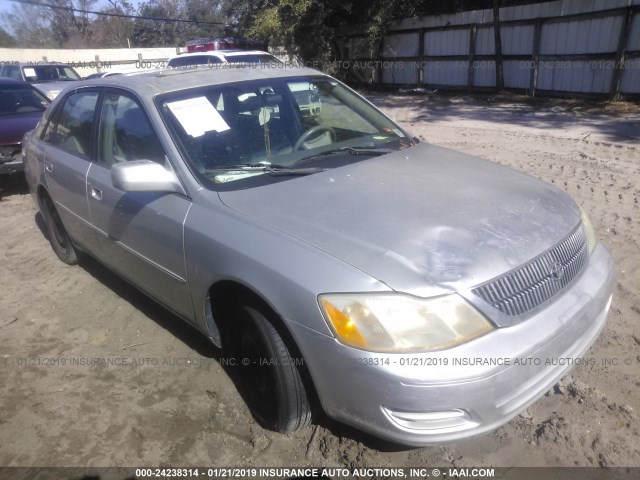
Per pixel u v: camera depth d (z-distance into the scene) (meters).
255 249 2.46
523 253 2.36
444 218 2.52
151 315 3.94
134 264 3.40
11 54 24.56
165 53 27.42
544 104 12.84
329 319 2.17
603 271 2.73
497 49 14.64
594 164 7.01
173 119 3.09
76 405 3.02
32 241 5.57
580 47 12.89
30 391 3.16
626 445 2.51
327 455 2.59
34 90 8.59
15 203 7.00
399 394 2.08
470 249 2.30
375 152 3.37
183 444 2.71
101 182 3.53
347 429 2.72
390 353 2.08
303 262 2.30
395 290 2.12
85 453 2.68
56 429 2.85
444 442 2.15
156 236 3.03
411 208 2.61
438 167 3.20
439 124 10.99
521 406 2.27
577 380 2.95
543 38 13.68
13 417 2.95
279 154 3.20
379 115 3.95
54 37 49.38
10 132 7.12
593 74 12.70
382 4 17.41
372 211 2.57
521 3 15.62
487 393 2.12
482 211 2.61
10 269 4.90
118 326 3.82
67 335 3.75
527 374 2.21
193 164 2.94
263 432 2.75
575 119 10.62
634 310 3.56
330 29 19.20
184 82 3.39
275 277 2.34
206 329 2.93
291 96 3.58
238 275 2.49
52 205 4.62
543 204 2.78
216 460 2.60
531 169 6.89
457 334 2.10
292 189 2.82
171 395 3.07
